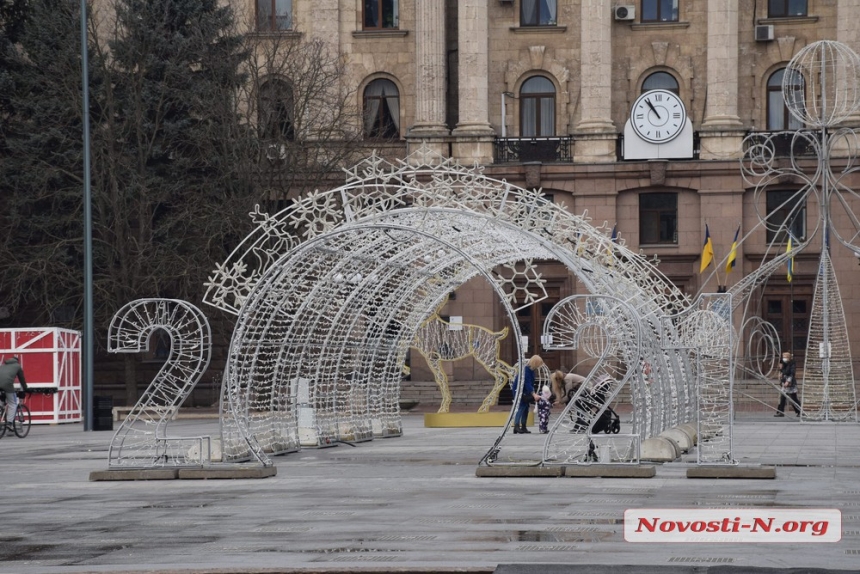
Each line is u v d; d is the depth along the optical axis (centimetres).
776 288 7144
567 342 2925
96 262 6394
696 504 2103
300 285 3147
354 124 6938
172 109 6562
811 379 5162
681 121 7088
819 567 1493
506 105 7406
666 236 7181
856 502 2120
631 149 7125
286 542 1770
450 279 3709
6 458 3453
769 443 3675
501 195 3147
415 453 3312
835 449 3403
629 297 3100
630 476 2550
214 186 6244
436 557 1614
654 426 3150
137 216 6444
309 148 6406
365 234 2947
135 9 6500
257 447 2766
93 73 6359
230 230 6003
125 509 2183
